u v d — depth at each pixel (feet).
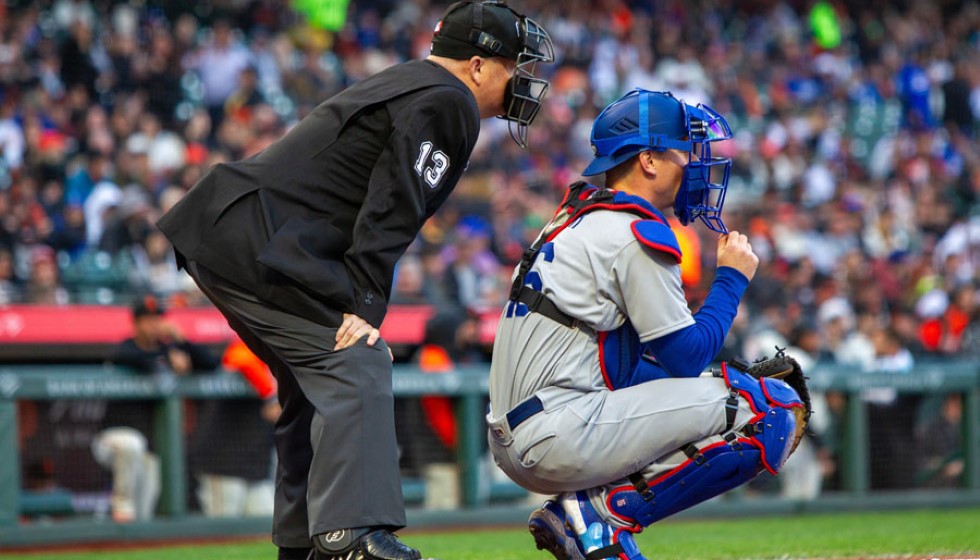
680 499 37.58
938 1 254.27
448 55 39.55
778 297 131.13
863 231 175.83
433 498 92.79
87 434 83.46
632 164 38.47
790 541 70.59
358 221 36.94
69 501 82.33
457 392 93.61
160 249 115.14
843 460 104.32
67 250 115.65
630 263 36.14
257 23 172.45
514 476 38.63
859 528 84.99
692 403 36.91
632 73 198.70
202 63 150.71
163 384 84.79
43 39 144.56
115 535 82.12
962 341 135.13
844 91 221.05
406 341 107.55
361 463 36.65
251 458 88.28
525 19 40.29
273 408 88.38
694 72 205.16
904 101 222.28
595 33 201.36
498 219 143.95
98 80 144.66
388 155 37.14
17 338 94.58
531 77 40.06
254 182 38.09
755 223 155.84
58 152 125.59
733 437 37.35
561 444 36.52
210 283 38.58
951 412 107.96
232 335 102.17
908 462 106.11
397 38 184.75
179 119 147.64
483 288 127.03
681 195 38.83
